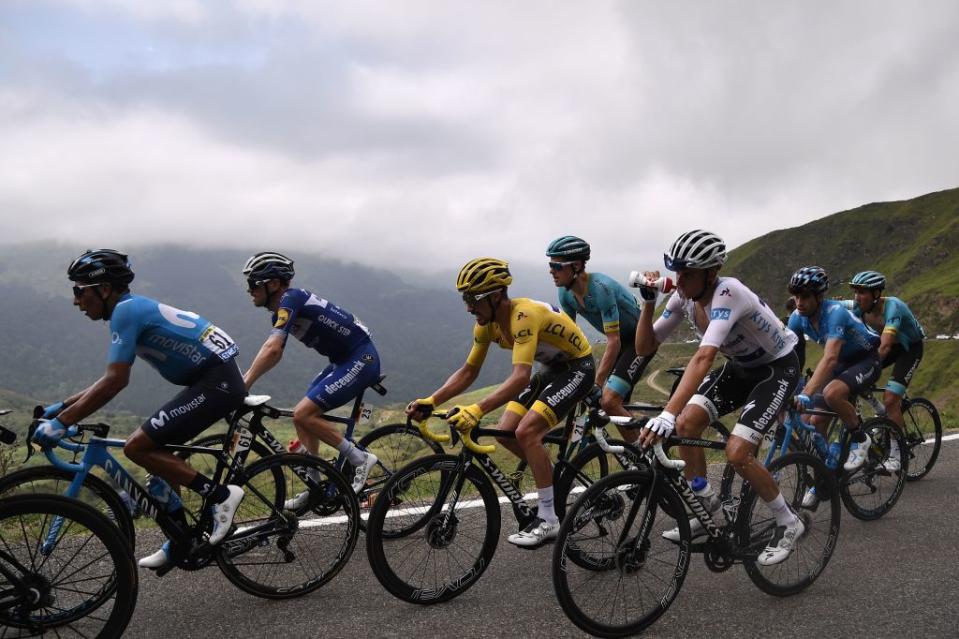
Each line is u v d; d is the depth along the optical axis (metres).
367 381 5.13
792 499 3.95
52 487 3.64
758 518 3.80
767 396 3.86
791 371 3.98
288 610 3.68
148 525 5.19
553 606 3.68
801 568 3.93
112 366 3.46
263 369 4.76
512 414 4.29
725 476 4.20
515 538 3.94
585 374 4.30
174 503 3.68
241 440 3.88
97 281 3.53
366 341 5.23
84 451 3.54
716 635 3.37
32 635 3.24
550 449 4.29
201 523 3.71
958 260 138.38
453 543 3.91
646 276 4.83
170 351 3.66
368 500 5.05
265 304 5.14
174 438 3.65
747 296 3.79
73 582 3.35
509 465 4.86
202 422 3.71
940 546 4.54
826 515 4.05
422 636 3.35
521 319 4.07
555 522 3.99
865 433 5.12
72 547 3.44
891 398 6.29
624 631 3.37
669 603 3.54
